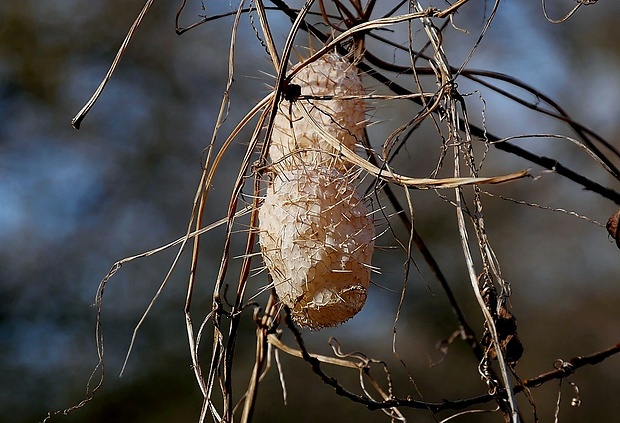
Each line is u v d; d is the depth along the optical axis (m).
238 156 1.58
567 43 1.59
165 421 1.44
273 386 1.49
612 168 0.62
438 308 1.60
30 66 1.63
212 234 1.51
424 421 1.53
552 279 1.75
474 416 1.53
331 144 0.55
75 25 1.65
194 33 1.66
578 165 1.60
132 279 1.54
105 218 1.60
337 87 0.56
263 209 0.55
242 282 0.56
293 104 0.56
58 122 1.64
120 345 1.49
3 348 1.49
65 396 1.47
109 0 1.66
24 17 1.63
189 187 1.61
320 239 0.54
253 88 1.59
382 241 1.52
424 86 1.06
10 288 1.53
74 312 1.53
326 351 1.54
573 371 0.57
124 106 1.65
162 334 1.49
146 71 1.66
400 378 1.57
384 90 0.78
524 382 0.57
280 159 0.55
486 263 0.54
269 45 0.56
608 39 1.58
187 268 1.51
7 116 1.63
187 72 1.67
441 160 0.55
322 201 0.54
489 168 1.62
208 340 1.46
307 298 0.54
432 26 0.56
